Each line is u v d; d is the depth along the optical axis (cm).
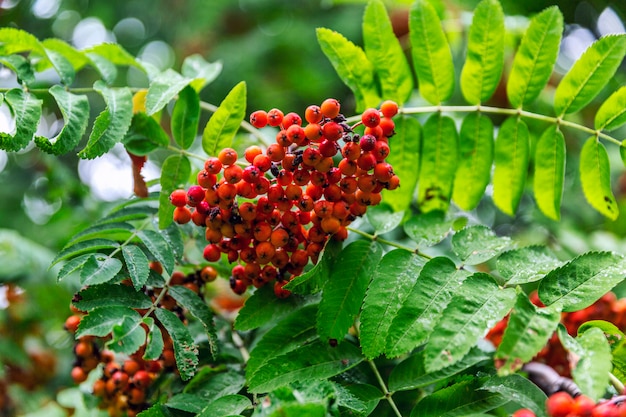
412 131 54
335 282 48
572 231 69
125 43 116
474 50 53
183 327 47
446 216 51
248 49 107
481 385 46
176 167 51
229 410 46
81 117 49
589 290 44
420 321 45
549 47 52
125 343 45
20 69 50
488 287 44
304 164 46
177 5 114
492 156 54
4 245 64
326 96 104
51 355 68
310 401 42
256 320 49
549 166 54
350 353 48
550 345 53
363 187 47
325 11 109
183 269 55
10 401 65
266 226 47
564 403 41
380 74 53
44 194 75
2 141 47
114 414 52
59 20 107
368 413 46
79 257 47
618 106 52
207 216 48
